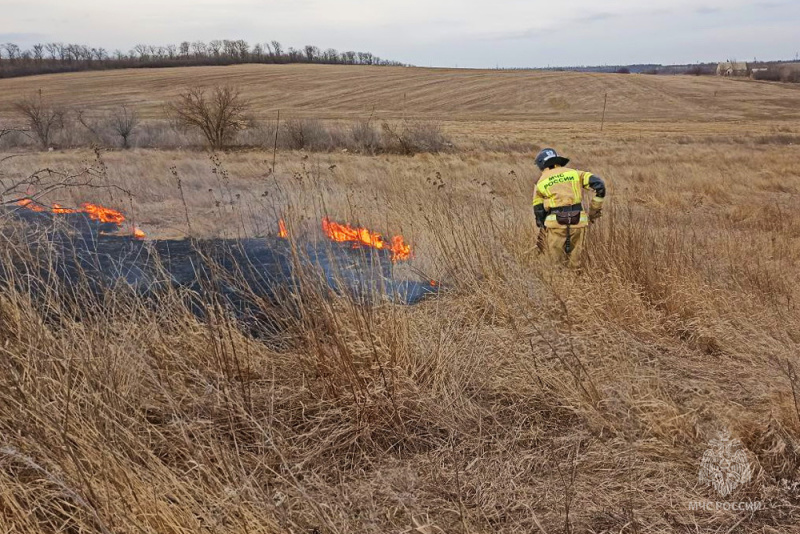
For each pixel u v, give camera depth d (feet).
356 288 12.84
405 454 9.59
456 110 191.83
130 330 10.52
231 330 11.64
